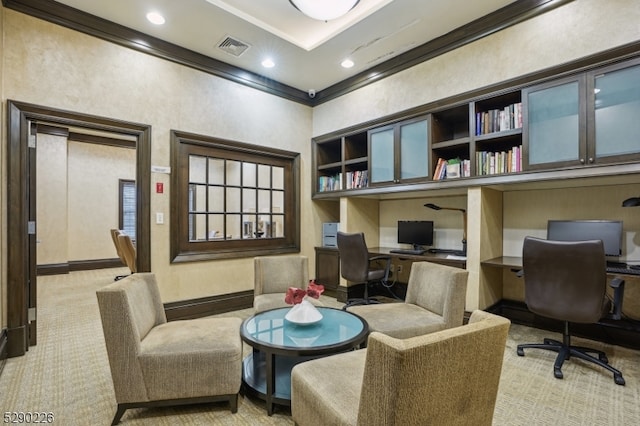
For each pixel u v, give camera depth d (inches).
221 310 154.6
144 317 82.6
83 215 276.7
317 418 53.3
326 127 188.5
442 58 136.6
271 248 176.4
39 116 109.1
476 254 124.6
